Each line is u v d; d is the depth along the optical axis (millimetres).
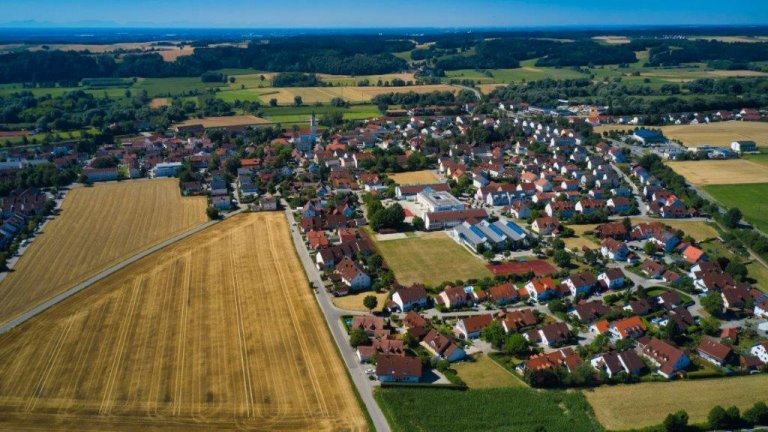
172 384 115812
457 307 151625
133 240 193125
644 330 138750
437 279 167750
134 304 148625
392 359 120812
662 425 103250
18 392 113000
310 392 113875
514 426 103812
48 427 103562
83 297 152125
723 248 192500
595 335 139000
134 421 105125
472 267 175625
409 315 142625
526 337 135625
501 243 190250
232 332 135750
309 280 164625
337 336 135500
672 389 117062
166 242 191500
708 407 110438
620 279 164875
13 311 144750
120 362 123125
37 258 177375
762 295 153750
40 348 128125
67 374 118812
